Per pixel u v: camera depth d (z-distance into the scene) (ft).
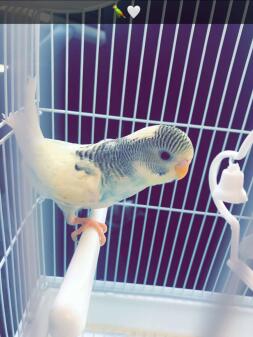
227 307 1.48
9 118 1.46
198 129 2.74
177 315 2.57
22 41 1.37
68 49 1.84
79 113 2.20
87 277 1.41
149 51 2.18
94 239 1.70
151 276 3.75
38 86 1.58
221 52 2.27
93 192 1.61
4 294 2.27
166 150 1.51
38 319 1.97
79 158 1.61
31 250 1.96
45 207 2.71
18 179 1.65
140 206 3.17
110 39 1.88
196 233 3.56
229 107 2.62
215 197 1.66
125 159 1.57
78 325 1.24
